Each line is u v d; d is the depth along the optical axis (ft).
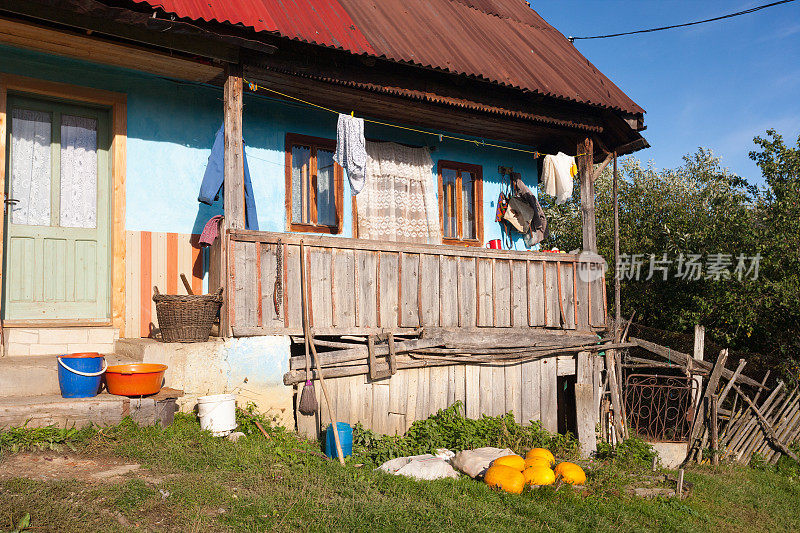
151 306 25.94
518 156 38.58
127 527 13.12
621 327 36.94
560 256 32.76
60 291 24.50
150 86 26.58
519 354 30.60
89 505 13.71
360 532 14.82
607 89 35.60
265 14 24.59
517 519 18.34
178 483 15.53
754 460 34.83
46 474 15.37
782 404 37.52
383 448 23.91
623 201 53.01
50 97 24.53
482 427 27.84
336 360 25.52
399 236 33.09
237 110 23.77
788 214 39.47
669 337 44.19
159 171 26.63
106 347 24.61
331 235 31.42
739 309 39.22
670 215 47.93
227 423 20.63
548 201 60.23
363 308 26.35
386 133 33.68
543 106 32.48
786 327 39.52
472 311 29.63
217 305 23.00
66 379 18.90
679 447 33.99
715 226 43.29
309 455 21.01
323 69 25.82
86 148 25.55
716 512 24.91
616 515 20.84
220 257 23.80
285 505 15.56
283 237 24.38
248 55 24.06
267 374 23.58
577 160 36.47
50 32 21.20
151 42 21.30
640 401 36.14
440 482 20.98
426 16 33.91
